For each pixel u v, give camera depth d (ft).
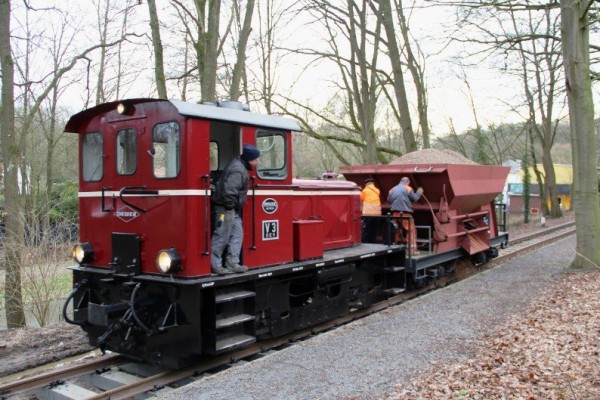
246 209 22.15
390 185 38.29
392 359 20.04
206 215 19.99
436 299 30.60
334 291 28.84
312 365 19.52
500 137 123.65
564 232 70.38
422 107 68.69
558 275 37.19
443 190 36.09
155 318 20.43
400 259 33.32
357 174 38.65
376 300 32.01
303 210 27.71
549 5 36.35
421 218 38.68
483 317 26.13
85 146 23.45
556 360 18.79
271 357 20.58
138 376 21.33
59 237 37.09
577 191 39.34
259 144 23.09
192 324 19.30
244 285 21.90
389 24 60.13
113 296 22.06
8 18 34.14
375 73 62.95
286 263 24.11
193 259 19.57
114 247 21.68
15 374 22.36
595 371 17.38
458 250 39.91
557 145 185.57
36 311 34.94
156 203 20.36
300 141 113.80
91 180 23.09
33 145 64.39
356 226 32.58
